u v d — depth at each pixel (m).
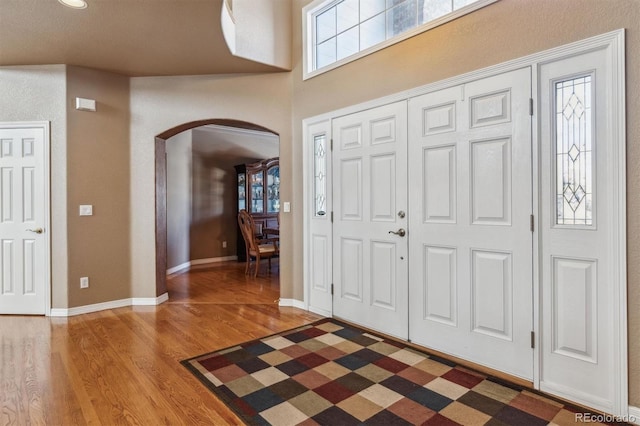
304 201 3.76
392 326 3.00
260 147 7.59
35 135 3.55
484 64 2.40
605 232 1.93
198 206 6.76
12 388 2.18
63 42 3.10
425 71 2.73
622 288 1.87
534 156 2.17
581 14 1.99
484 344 2.44
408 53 2.83
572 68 2.03
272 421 1.87
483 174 2.41
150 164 3.99
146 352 2.71
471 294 2.49
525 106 2.21
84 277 3.68
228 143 7.17
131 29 2.90
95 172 3.73
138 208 3.99
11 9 2.57
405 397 2.09
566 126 2.08
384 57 3.00
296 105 3.85
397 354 2.66
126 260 3.96
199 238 6.79
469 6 2.46
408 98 2.83
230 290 4.67
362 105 3.17
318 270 3.67
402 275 2.91
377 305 3.12
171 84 3.97
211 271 6.00
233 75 3.94
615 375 1.89
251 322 3.40
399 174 2.91
